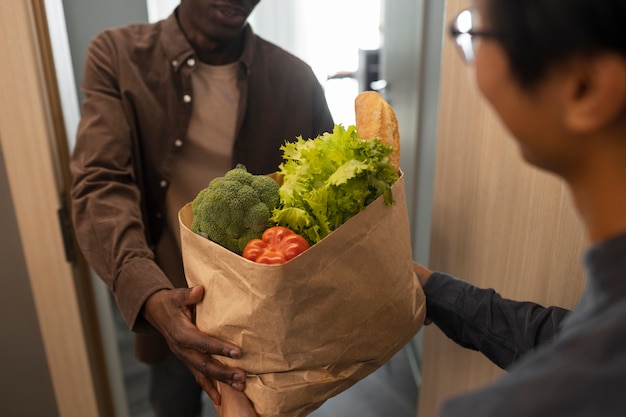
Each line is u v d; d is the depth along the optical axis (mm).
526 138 358
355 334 688
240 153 1216
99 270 951
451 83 1102
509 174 935
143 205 1197
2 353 1398
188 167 1222
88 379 1455
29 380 1446
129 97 1131
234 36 1144
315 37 2490
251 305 633
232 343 681
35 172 1229
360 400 1911
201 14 1101
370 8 2652
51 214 1269
